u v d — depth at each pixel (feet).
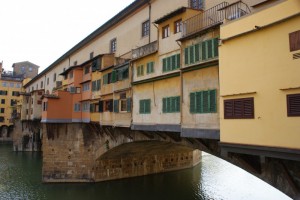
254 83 35.68
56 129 103.09
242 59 37.52
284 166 36.37
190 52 49.62
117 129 85.97
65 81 118.42
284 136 31.89
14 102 265.34
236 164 44.06
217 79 44.37
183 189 98.37
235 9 45.14
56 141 102.89
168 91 56.80
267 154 33.71
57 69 159.63
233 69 38.68
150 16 75.31
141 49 67.46
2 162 147.64
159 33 60.75
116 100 77.97
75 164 101.96
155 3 73.82
